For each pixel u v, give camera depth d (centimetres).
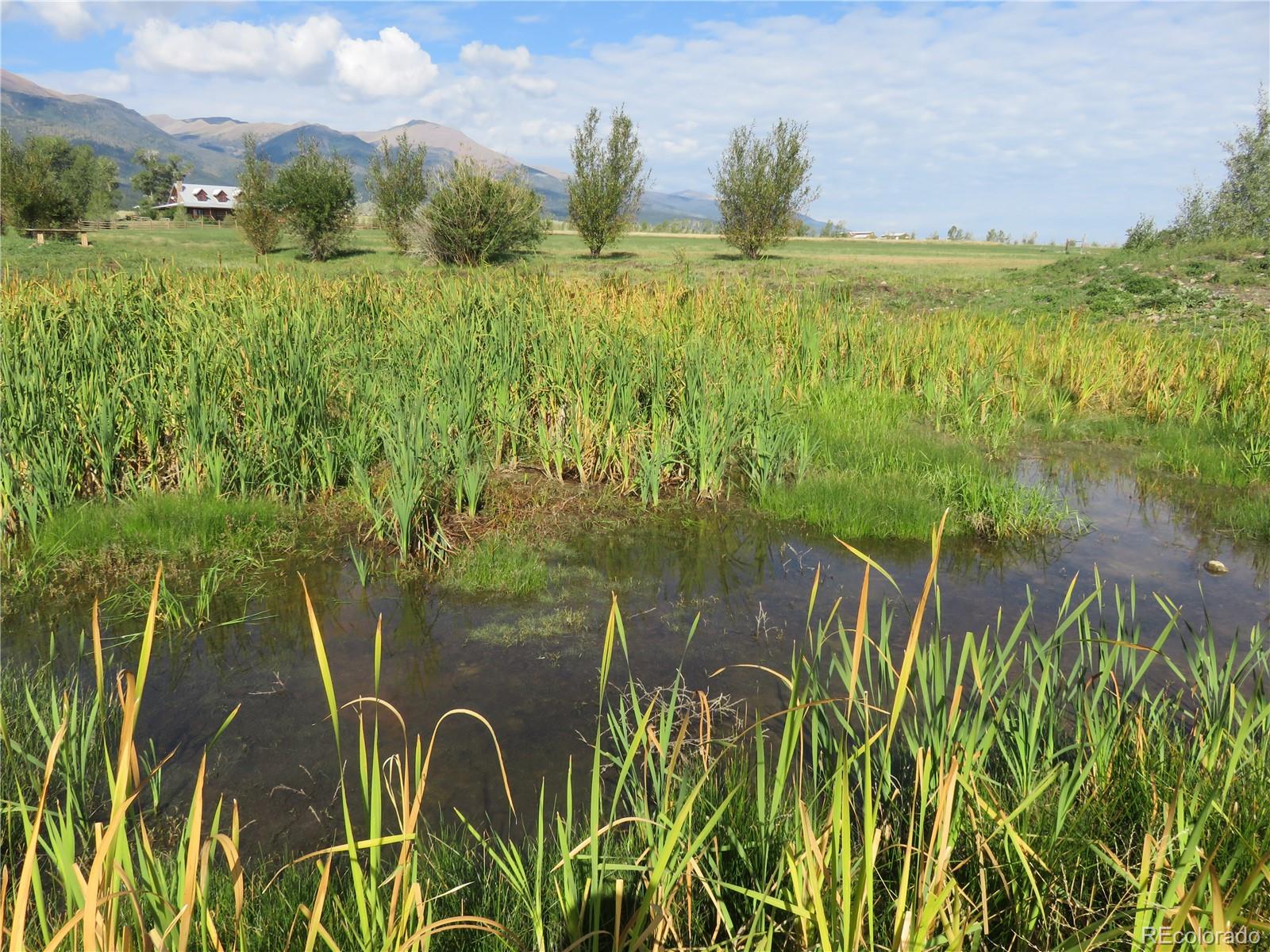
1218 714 322
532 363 920
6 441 663
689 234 6481
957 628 527
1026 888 249
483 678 468
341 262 3064
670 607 566
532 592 585
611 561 648
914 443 906
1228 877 192
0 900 188
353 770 380
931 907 185
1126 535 716
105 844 151
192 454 706
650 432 816
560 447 809
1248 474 849
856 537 698
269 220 3341
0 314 892
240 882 193
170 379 780
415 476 644
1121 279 2117
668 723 283
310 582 591
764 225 3369
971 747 261
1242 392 1013
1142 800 280
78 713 412
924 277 2533
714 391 838
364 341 1026
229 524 655
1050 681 351
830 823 215
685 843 254
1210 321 1675
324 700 443
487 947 254
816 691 317
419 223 2958
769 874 259
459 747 399
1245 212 3234
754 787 336
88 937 150
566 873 217
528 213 2973
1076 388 1177
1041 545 686
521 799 359
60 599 549
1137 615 546
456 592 581
